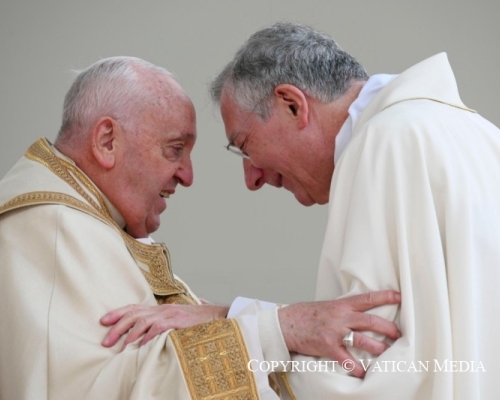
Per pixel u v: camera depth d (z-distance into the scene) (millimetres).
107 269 5258
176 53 9820
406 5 9836
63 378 4918
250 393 4789
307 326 4816
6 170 9656
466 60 9812
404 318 4582
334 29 9836
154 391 4801
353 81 5562
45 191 5426
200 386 4785
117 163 5617
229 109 5734
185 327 5105
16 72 9734
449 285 4582
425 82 5297
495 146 5027
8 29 9727
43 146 5734
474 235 4645
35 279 5152
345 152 5031
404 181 4750
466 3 9812
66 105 5746
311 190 5758
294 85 5484
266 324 4895
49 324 4988
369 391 4547
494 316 4594
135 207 5711
